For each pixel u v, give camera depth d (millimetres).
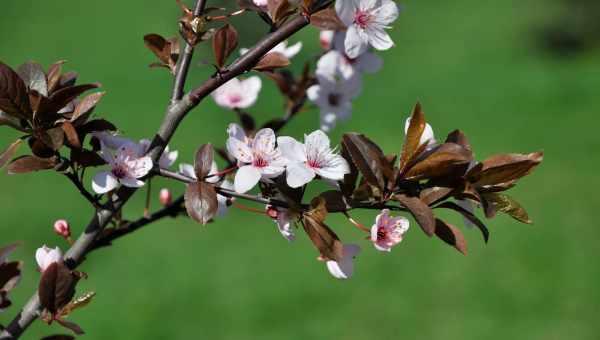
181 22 1806
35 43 17781
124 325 8453
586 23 16984
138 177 1750
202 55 14305
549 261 9508
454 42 17984
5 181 11492
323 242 1676
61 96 1677
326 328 8344
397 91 15406
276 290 9055
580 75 15742
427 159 1688
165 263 9633
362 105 14742
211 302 8859
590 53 16828
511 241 10023
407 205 1643
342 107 2670
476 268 9414
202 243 10055
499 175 1742
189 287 9172
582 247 9898
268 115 13703
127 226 2072
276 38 1764
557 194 11320
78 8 19516
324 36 2748
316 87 2641
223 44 1779
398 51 17734
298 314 8625
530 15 18875
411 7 20219
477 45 17703
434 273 9336
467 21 19125
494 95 15094
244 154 1747
